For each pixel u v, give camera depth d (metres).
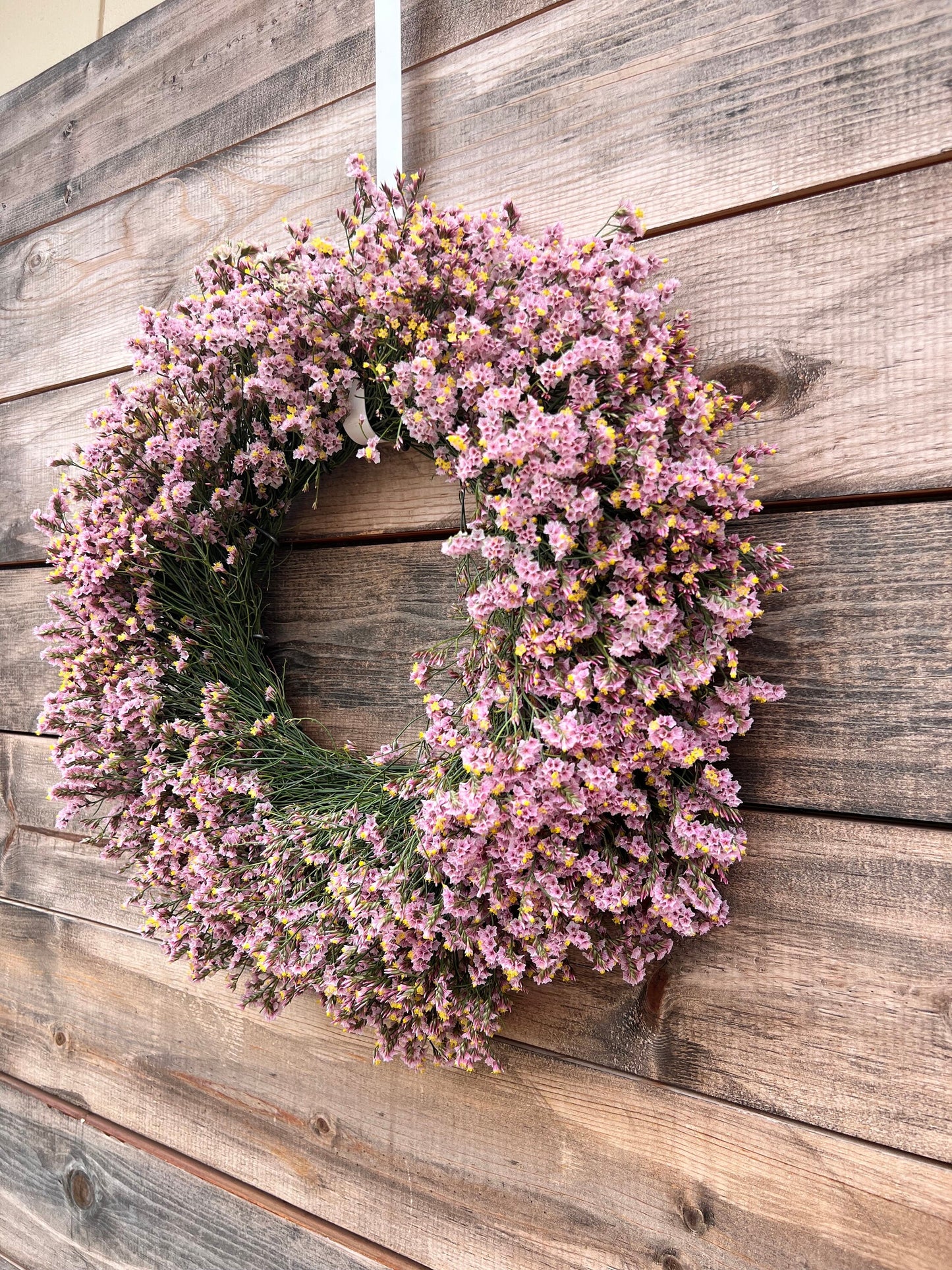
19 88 0.84
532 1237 0.55
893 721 0.47
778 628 0.49
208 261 0.62
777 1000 0.49
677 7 0.52
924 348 0.46
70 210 0.79
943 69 0.45
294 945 0.54
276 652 0.66
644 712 0.46
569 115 0.55
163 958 0.71
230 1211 0.66
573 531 0.45
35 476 0.81
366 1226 0.61
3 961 0.81
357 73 0.63
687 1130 0.51
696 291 0.51
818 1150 0.48
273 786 0.58
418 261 0.49
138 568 0.58
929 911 0.46
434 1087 0.59
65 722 0.62
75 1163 0.74
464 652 0.50
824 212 0.48
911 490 0.46
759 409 0.49
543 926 0.47
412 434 0.51
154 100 0.74
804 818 0.49
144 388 0.58
